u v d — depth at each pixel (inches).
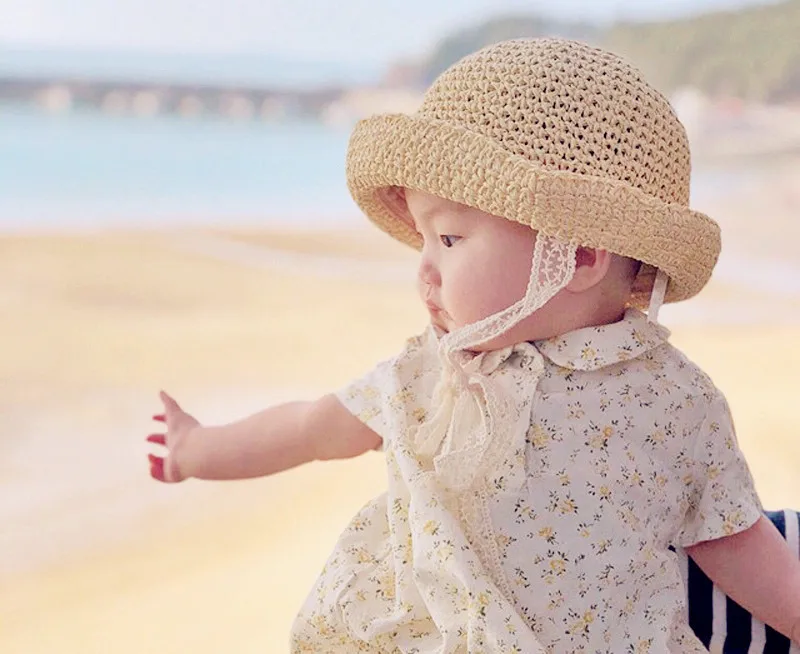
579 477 35.4
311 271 164.1
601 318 37.9
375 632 36.1
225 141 236.2
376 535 39.1
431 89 37.8
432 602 34.6
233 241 177.8
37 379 111.3
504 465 35.4
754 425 101.8
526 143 34.5
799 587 37.3
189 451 44.2
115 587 72.0
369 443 41.6
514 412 35.8
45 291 145.3
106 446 95.3
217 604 71.1
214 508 85.7
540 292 34.6
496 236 35.5
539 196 32.8
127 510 83.7
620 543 35.4
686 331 132.8
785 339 129.3
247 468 43.4
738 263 160.4
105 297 144.3
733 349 125.3
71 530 79.7
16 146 210.8
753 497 38.3
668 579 36.9
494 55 36.4
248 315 140.2
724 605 38.7
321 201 204.1
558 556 35.0
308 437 42.1
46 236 170.4
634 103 35.8
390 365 41.3
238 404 106.9
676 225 34.9
